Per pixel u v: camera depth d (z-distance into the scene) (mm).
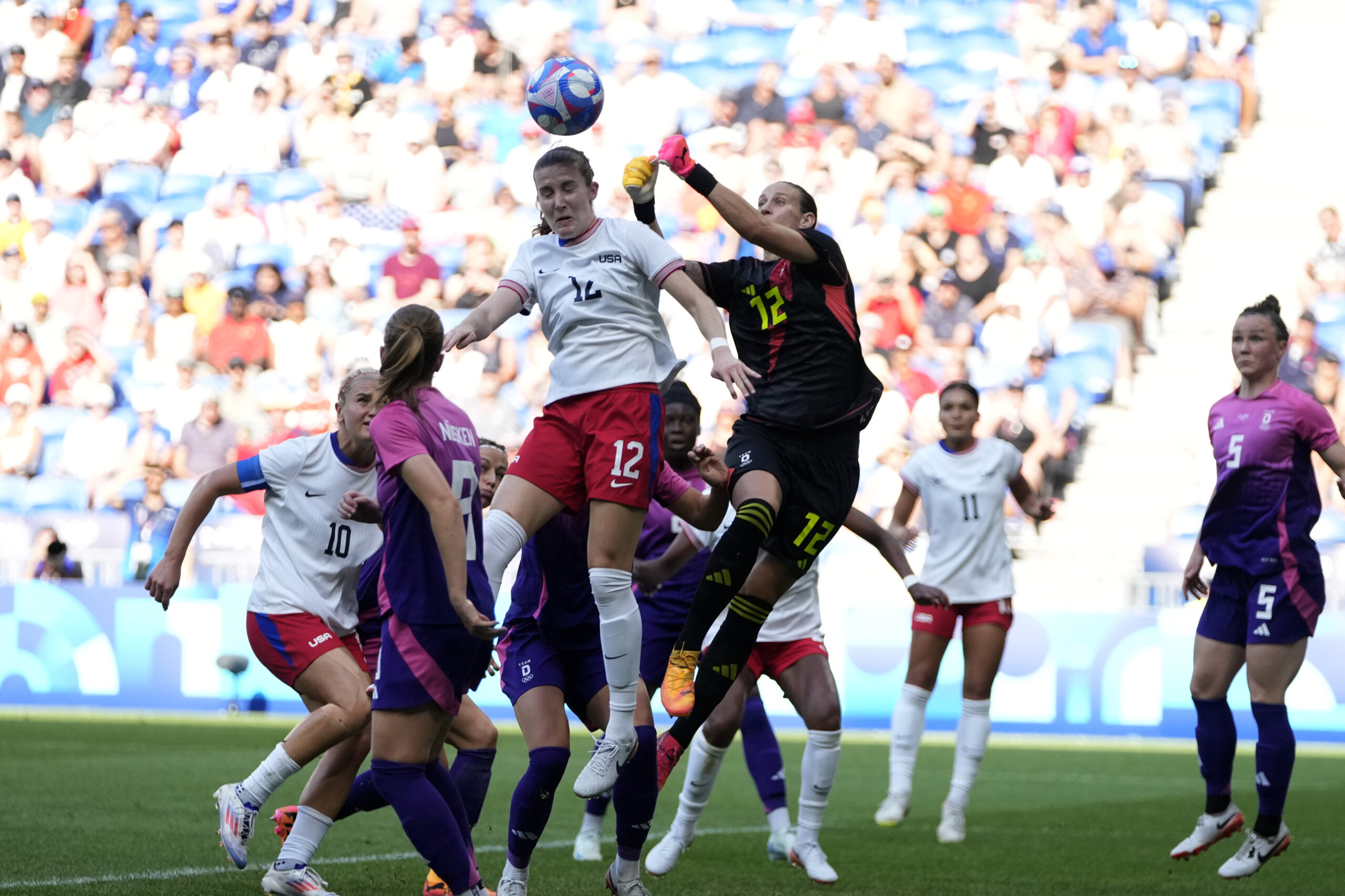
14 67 69188
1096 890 19109
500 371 56094
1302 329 54281
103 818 23969
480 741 18125
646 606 20500
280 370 58312
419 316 14945
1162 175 59781
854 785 32562
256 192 64375
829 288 17172
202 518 17938
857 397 17234
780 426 17000
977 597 25547
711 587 16312
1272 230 60188
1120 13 63688
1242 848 20141
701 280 17594
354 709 16797
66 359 59656
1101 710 42125
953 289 55438
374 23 68188
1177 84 62562
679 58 66250
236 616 45688
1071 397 52531
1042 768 35750
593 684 17578
